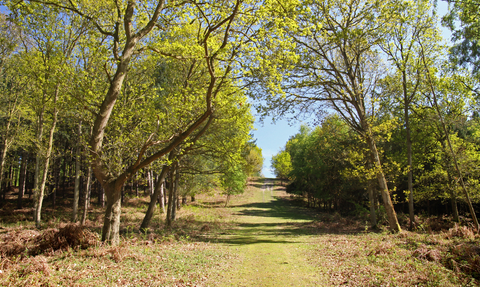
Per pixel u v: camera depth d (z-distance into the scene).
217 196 54.62
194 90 11.34
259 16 8.41
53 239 7.68
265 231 17.00
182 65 14.62
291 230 17.53
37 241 7.91
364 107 15.12
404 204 27.20
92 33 8.73
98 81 10.80
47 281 5.09
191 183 27.95
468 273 5.73
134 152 9.70
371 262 7.07
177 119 10.38
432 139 18.98
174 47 8.62
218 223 20.58
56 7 8.37
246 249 10.45
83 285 5.10
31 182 32.28
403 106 17.25
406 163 19.03
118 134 10.41
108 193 8.96
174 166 15.12
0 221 17.95
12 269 5.48
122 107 10.58
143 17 9.55
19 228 14.40
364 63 15.38
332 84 15.31
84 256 7.14
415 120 19.75
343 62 16.02
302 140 42.44
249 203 47.94
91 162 8.45
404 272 5.93
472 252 6.50
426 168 21.67
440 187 17.64
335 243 10.86
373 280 5.55
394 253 7.62
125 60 8.61
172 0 8.81
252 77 10.38
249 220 25.27
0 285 4.66
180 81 15.40
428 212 23.45
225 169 16.73
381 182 14.49
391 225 13.88
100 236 8.89
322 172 28.66
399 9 14.14
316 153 27.58
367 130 14.24
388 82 15.11
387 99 15.68
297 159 38.09
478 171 15.88
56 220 18.14
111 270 6.14
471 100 15.12
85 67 11.86
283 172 60.53
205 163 21.50
